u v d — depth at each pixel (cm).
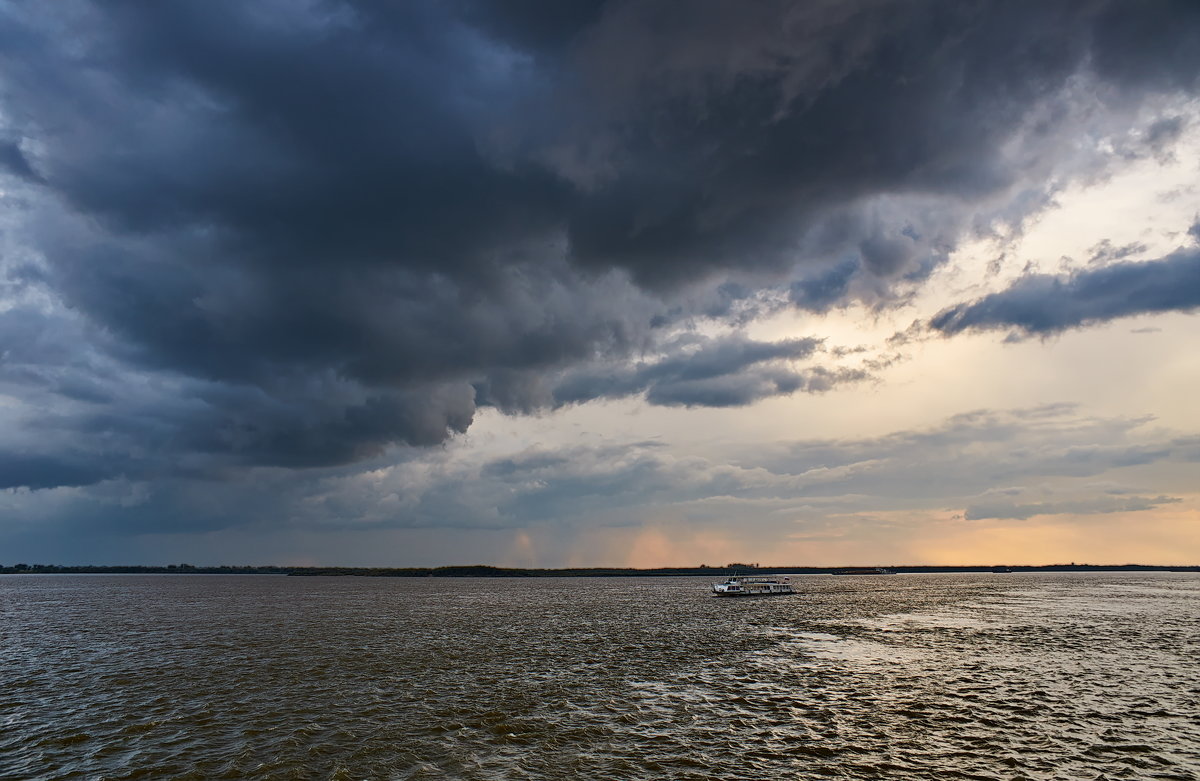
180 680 5581
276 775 3350
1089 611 12650
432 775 3353
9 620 10756
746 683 5475
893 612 12425
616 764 3516
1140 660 6638
